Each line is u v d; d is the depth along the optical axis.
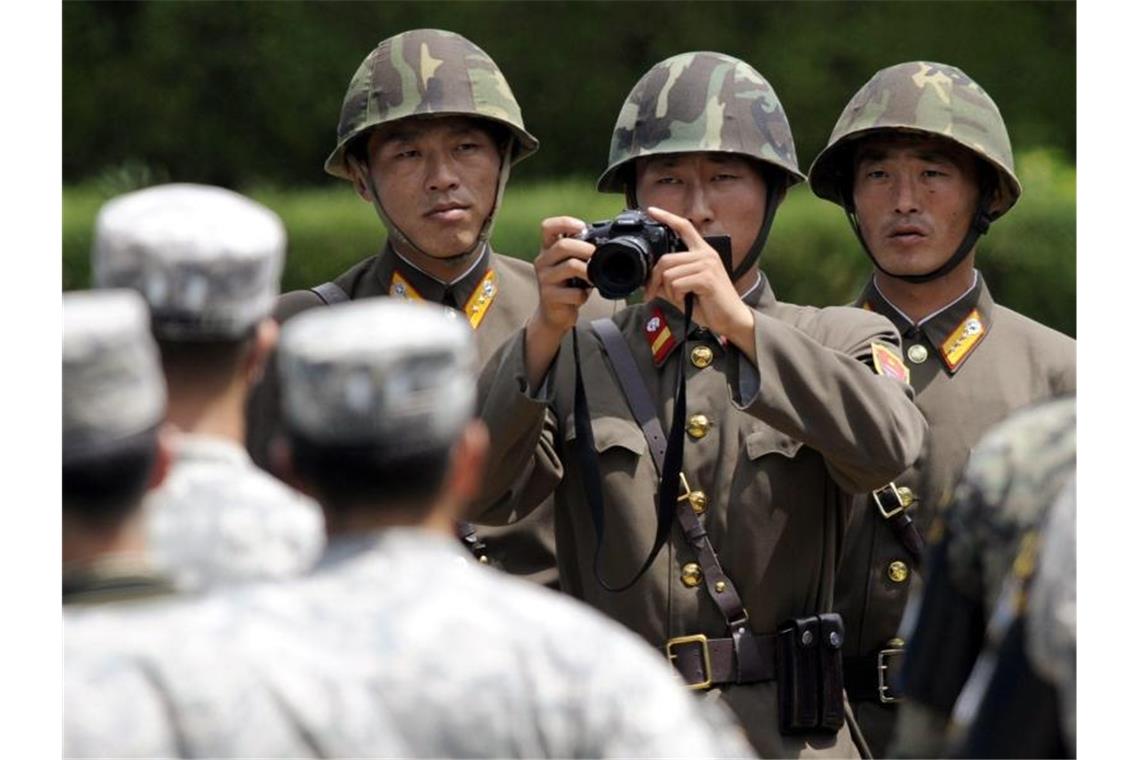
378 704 7.05
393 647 7.12
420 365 7.32
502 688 7.08
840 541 11.74
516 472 11.34
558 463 11.61
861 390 11.08
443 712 7.05
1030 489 8.12
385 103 13.39
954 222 13.42
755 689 11.27
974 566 8.23
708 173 12.07
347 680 7.07
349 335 7.34
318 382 7.32
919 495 12.98
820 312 12.04
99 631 7.14
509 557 13.20
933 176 13.38
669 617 11.32
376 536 7.34
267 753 6.98
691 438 11.49
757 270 12.30
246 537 8.53
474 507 11.44
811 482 11.39
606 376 11.69
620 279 11.02
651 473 11.45
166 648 7.08
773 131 12.14
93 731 6.96
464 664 7.09
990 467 8.21
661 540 11.20
